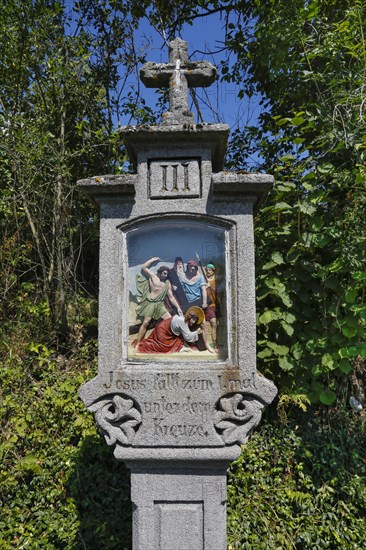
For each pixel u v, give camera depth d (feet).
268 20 15.01
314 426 13.56
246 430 8.79
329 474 12.59
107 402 8.98
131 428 8.86
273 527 11.82
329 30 14.35
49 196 16.47
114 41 18.51
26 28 16.52
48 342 16.25
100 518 11.90
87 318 17.54
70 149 17.63
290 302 12.57
